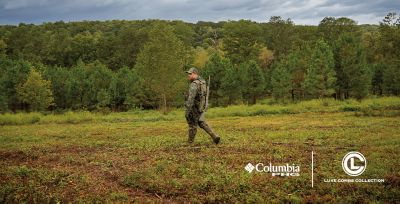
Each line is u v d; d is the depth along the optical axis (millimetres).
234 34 78625
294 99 47906
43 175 7934
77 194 6809
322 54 37125
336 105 27297
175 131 15203
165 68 36875
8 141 13945
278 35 88500
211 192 6621
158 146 11141
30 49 99188
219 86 46781
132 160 9312
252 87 46094
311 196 6309
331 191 6457
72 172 8344
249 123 17859
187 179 7324
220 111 25859
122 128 17406
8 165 9305
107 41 95875
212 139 11945
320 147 10133
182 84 38031
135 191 7031
